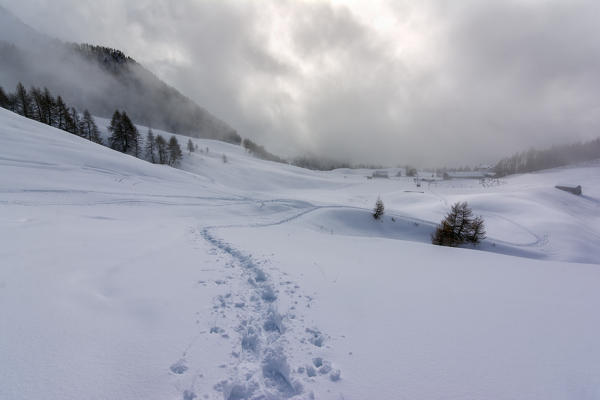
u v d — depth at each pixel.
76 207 14.60
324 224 27.16
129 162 28.08
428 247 10.31
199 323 3.76
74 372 2.58
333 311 4.40
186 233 10.67
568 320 4.25
